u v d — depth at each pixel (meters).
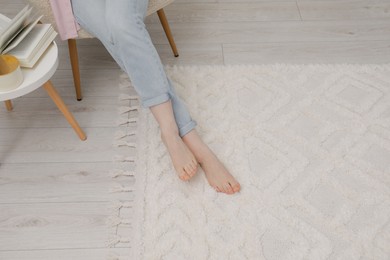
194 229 1.22
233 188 1.29
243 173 1.36
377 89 1.65
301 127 1.51
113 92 1.67
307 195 1.30
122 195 1.33
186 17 2.05
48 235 1.23
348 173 1.36
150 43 1.29
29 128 1.53
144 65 1.27
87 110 1.60
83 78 1.73
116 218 1.26
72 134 1.51
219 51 1.86
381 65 1.75
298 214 1.26
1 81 1.11
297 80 1.69
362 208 1.27
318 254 1.17
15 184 1.35
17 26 1.19
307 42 1.90
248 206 1.28
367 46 1.88
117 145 1.47
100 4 1.36
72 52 1.52
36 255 1.19
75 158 1.43
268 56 1.83
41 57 1.26
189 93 1.63
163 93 1.30
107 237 1.23
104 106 1.62
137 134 1.50
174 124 1.32
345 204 1.28
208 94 1.63
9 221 1.26
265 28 1.98
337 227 1.23
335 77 1.70
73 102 1.63
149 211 1.27
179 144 1.30
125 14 1.25
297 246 1.19
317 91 1.64
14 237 1.23
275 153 1.42
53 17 1.39
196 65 1.77
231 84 1.67
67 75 1.75
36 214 1.28
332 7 2.11
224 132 1.49
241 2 2.15
